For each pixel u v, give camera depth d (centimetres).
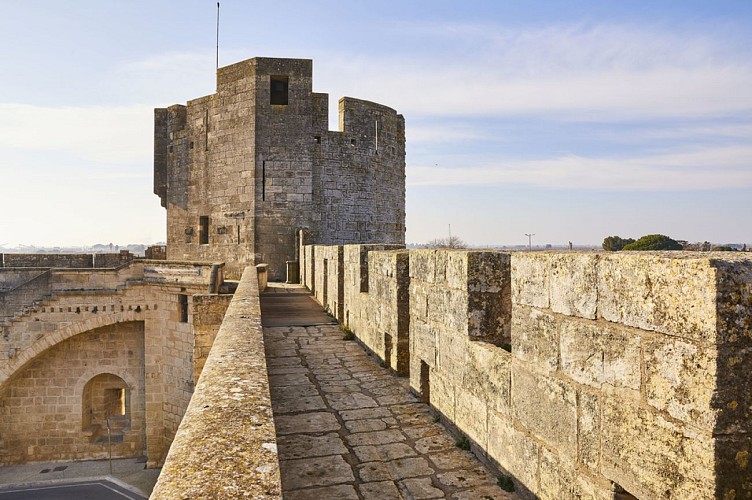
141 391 2494
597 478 301
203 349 1574
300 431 562
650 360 258
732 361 220
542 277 363
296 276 2745
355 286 1091
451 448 509
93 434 2475
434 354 606
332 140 3005
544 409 360
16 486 2239
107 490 2203
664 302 248
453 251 543
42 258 3058
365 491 426
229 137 2966
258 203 2858
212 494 186
